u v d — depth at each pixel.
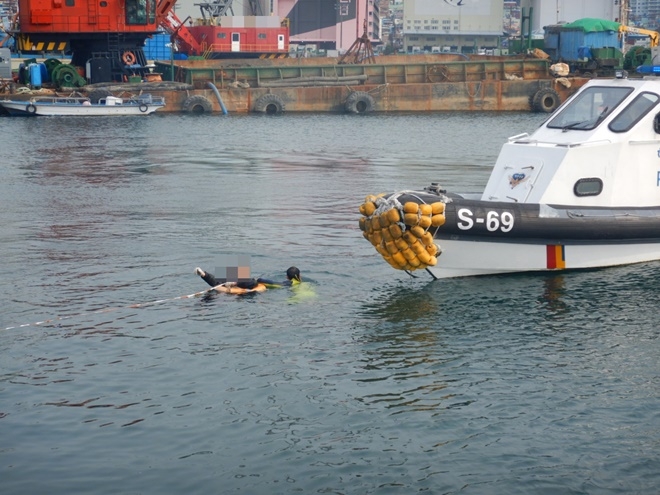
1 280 18.52
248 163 39.59
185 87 72.00
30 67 69.94
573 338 15.39
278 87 74.12
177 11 136.25
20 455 11.20
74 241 22.27
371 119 67.38
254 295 17.38
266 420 12.19
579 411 12.54
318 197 29.52
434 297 17.50
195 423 12.08
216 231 23.47
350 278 18.73
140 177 34.69
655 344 15.14
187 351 14.52
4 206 27.69
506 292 17.81
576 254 19.03
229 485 10.59
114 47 71.12
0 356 14.24
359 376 13.65
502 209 17.97
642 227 19.03
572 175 18.70
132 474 10.80
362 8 185.12
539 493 10.46
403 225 16.89
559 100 75.75
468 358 14.44
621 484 10.66
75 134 53.47
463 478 10.77
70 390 13.04
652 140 19.23
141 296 17.34
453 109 76.06
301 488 10.55
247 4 132.62
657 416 12.40
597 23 85.19
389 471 10.91
